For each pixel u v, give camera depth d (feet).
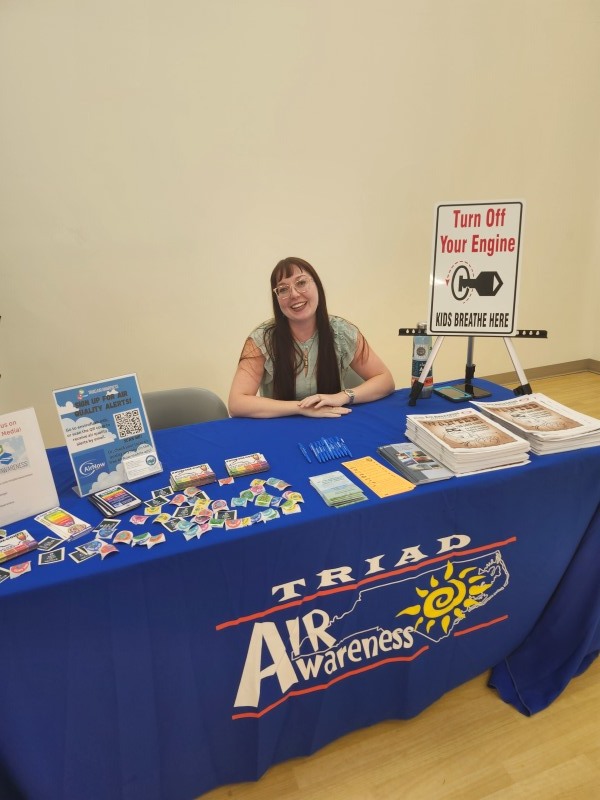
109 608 3.16
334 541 3.65
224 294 10.18
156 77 8.57
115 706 3.43
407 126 10.41
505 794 3.90
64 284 9.03
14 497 3.64
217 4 8.54
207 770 3.89
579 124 11.87
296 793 3.97
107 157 8.66
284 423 5.31
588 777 4.00
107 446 4.09
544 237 12.42
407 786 3.99
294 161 9.85
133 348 9.82
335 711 4.19
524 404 5.11
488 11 10.22
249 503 3.75
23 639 3.02
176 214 9.37
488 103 10.88
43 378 9.39
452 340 12.35
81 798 3.54
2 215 8.36
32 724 3.22
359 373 6.40
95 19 8.00
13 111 7.99
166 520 3.57
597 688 4.77
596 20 11.19
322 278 10.78
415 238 11.32
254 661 3.70
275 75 9.24
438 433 4.39
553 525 4.42
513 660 4.90
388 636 4.15
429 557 4.05
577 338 13.83
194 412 6.42
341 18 9.30
